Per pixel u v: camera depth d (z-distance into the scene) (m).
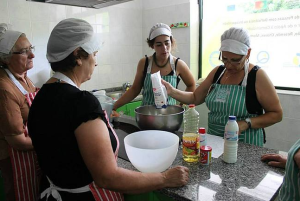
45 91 0.85
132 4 3.41
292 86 2.76
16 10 2.41
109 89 3.30
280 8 2.69
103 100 1.67
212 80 1.65
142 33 3.62
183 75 2.16
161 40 1.95
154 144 1.19
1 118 1.24
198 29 3.31
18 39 1.38
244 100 1.42
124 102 2.17
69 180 0.85
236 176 0.98
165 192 0.89
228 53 1.35
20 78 1.49
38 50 2.62
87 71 0.89
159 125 1.32
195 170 1.03
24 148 1.30
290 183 0.71
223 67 1.60
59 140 0.79
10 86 1.29
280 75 2.82
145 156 0.97
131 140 1.14
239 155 1.17
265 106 1.40
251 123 1.36
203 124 3.22
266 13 2.80
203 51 3.39
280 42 2.75
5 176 1.43
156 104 1.56
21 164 1.37
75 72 0.86
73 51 0.81
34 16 2.54
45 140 0.83
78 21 0.83
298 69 2.69
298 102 2.54
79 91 0.81
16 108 1.28
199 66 3.44
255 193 0.86
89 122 0.75
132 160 1.02
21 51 1.39
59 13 2.72
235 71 1.45
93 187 0.89
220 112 1.52
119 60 3.38
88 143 0.75
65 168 0.83
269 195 0.85
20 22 2.45
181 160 1.13
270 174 0.99
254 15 2.89
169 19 3.30
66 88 0.81
